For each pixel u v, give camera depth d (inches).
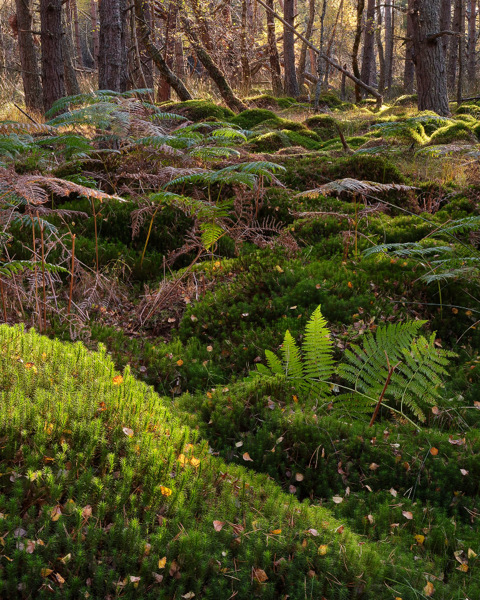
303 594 69.4
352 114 588.7
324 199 247.3
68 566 64.7
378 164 272.5
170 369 144.3
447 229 190.2
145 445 82.4
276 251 199.3
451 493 102.4
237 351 151.3
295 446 109.3
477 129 389.7
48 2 484.7
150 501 75.1
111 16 420.8
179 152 217.6
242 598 67.6
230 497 81.0
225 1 665.6
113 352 147.6
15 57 941.2
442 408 128.8
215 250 216.4
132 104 222.1
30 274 174.7
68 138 191.9
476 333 160.2
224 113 493.7
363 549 79.0
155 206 218.5
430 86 526.3
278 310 163.9
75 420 84.3
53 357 103.7
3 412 80.4
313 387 128.2
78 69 838.5
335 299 164.9
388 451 108.9
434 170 300.8
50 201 234.8
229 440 112.6
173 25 636.1
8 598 61.1
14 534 65.8
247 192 224.1
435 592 74.9
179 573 67.4
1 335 105.7
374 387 123.7
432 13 515.8
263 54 874.8
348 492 101.9
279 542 75.2
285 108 645.9
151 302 181.0
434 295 171.8
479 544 87.8
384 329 127.9
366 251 183.0
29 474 71.0
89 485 73.5
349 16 1195.9
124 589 63.8
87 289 178.5
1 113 508.4
